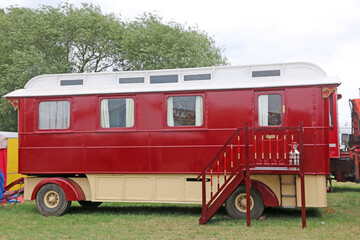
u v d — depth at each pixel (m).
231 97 8.75
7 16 24.34
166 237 7.05
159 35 22.64
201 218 8.09
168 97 9.11
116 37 22.80
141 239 6.91
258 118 8.60
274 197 8.18
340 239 6.71
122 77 9.58
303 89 8.41
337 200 11.43
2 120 23.64
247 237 6.91
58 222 8.59
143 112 9.19
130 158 9.17
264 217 8.55
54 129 9.60
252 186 8.28
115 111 9.38
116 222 8.48
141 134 9.16
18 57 20.33
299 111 8.38
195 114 8.94
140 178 9.16
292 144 7.80
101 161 9.30
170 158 8.96
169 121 9.06
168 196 8.98
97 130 9.38
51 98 9.66
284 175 8.33
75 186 9.38
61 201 9.37
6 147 12.20
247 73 8.89
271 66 8.78
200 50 22.55
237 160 8.56
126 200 9.18
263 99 8.63
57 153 9.54
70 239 7.05
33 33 21.88
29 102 9.76
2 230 7.87
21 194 12.05
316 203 8.17
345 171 13.64
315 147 8.24
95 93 9.41
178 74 9.23
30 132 9.70
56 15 23.19
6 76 21.25
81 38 22.22
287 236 6.94
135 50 23.02
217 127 8.77
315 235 6.99
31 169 9.63
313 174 8.20
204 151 8.80
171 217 8.98
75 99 9.55
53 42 22.66
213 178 8.70
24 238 7.16
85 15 22.88
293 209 9.81
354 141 14.08
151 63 22.41
